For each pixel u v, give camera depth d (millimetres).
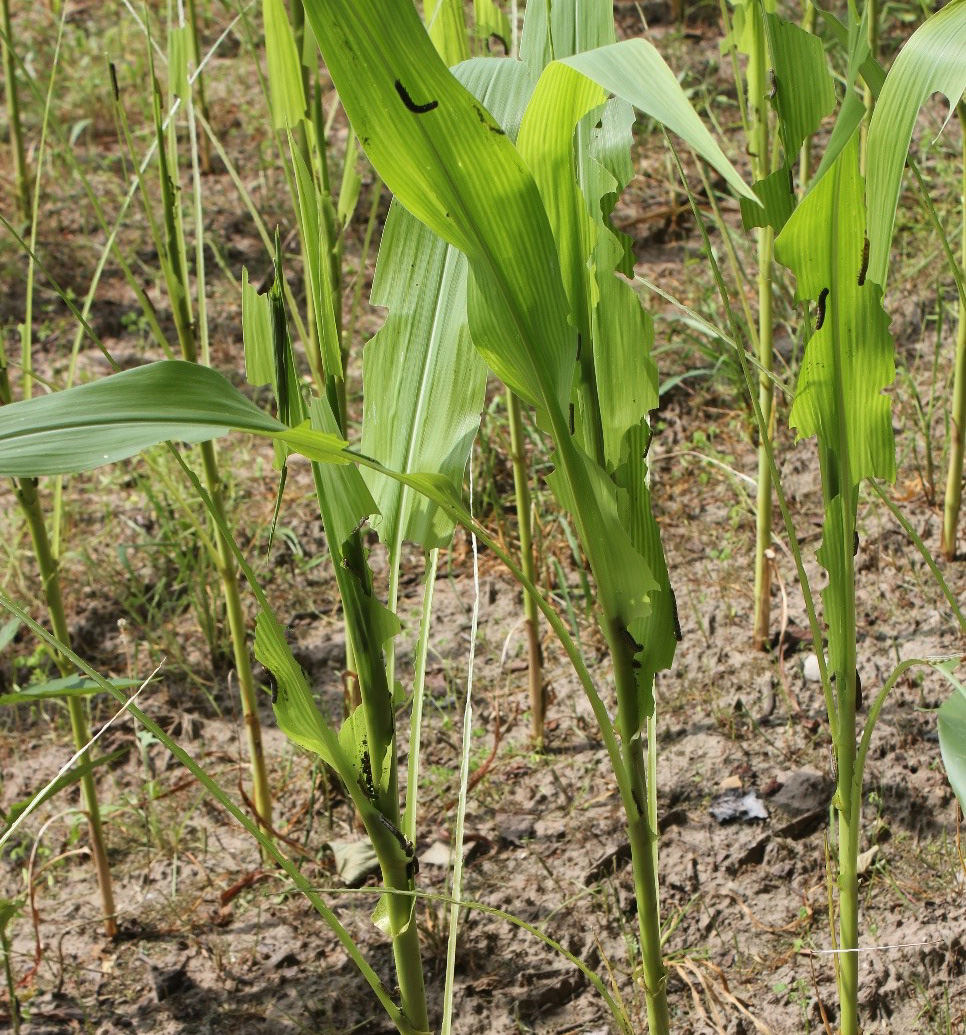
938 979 2486
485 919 2598
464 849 2688
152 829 2775
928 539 3391
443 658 3203
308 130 2330
